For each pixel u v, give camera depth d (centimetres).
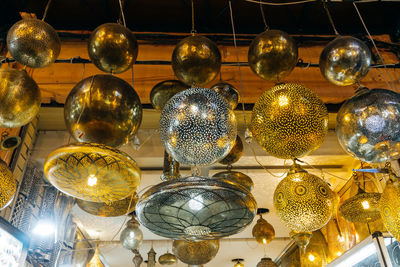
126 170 141
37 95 171
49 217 345
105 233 596
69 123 156
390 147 161
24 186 313
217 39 346
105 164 138
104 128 155
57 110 324
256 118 171
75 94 157
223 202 146
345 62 179
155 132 362
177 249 243
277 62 186
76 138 155
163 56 334
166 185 141
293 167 203
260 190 470
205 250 241
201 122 135
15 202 294
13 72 166
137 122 168
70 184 149
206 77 179
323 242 548
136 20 339
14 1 307
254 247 712
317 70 343
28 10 314
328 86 331
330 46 185
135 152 356
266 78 197
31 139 328
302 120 161
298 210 180
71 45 329
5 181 176
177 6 328
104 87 159
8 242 224
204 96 141
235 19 347
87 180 144
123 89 163
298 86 171
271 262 465
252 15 344
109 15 331
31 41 168
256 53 188
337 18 354
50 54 175
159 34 340
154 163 373
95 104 154
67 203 390
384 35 365
